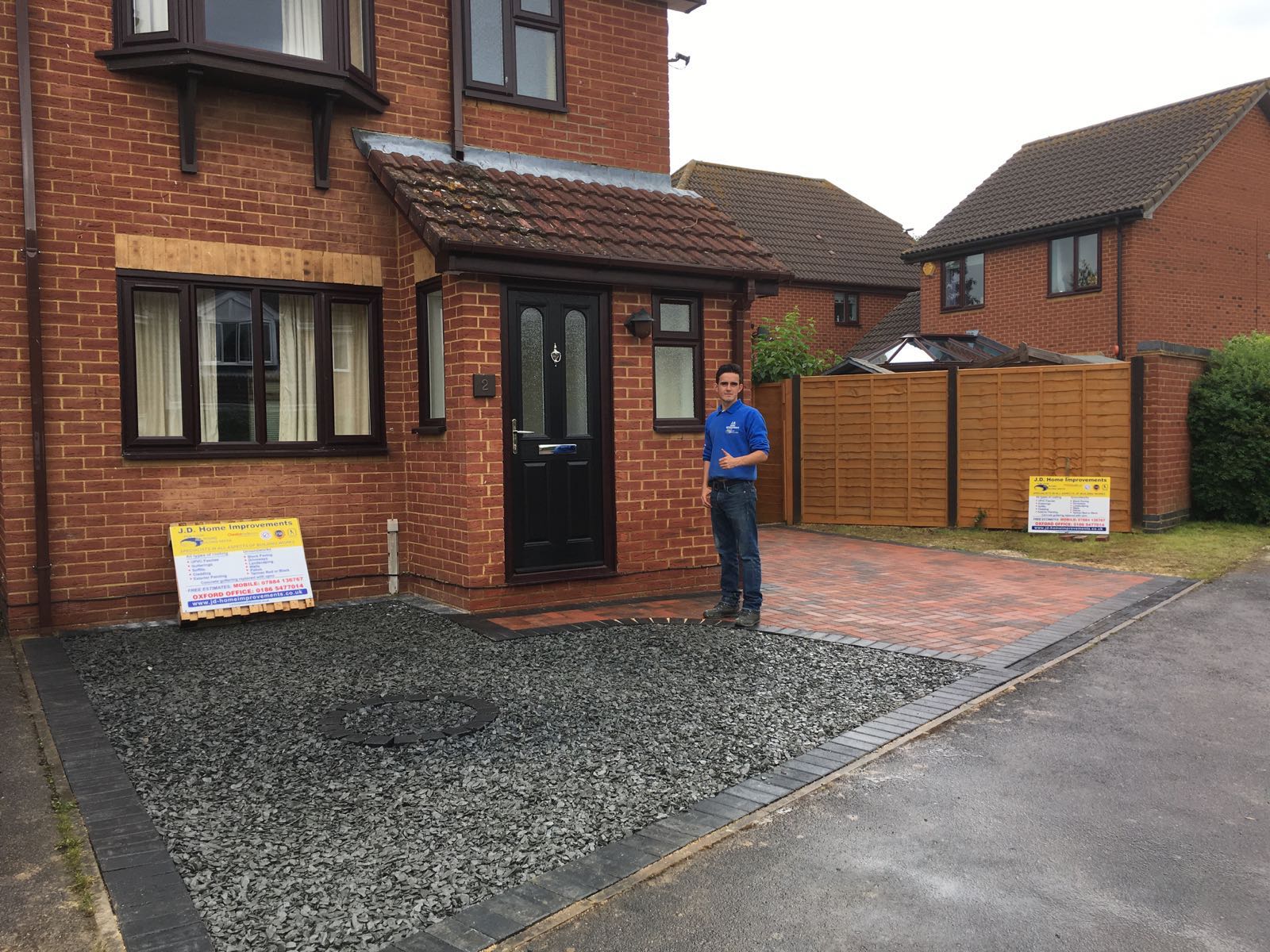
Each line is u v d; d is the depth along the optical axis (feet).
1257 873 11.39
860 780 14.16
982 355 61.46
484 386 24.68
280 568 24.84
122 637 22.31
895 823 12.73
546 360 26.02
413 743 15.40
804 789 13.78
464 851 11.73
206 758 14.71
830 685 18.72
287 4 24.72
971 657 20.88
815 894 10.89
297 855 11.59
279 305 25.91
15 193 22.02
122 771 14.19
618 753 15.07
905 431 43.24
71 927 9.96
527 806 13.06
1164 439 40.11
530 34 29.01
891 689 18.56
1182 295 65.26
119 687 18.35
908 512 43.24
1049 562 34.24
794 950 9.82
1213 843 12.17
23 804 13.04
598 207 27.76
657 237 27.45
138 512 23.82
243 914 10.22
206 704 17.29
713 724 16.47
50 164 22.45
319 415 26.35
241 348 25.30
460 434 24.89
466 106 27.78
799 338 58.65
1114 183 66.64
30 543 22.52
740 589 27.66
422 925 10.09
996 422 41.55
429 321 26.66
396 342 27.37
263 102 25.04
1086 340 65.57
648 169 31.22
